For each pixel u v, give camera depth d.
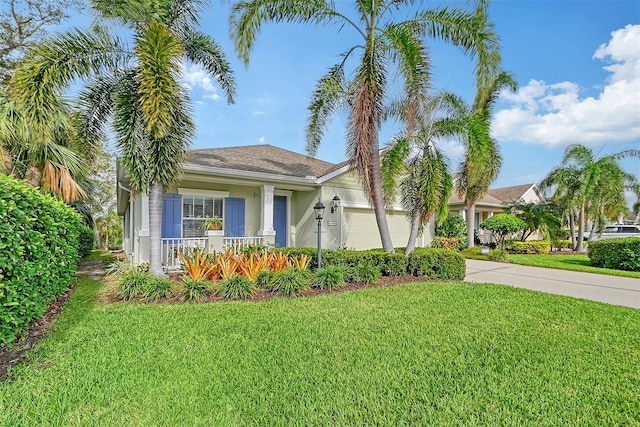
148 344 3.92
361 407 2.73
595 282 9.17
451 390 3.02
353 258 8.52
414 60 8.33
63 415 2.55
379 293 6.78
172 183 7.80
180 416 2.57
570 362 3.64
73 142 8.40
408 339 4.20
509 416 2.66
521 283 8.93
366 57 8.45
